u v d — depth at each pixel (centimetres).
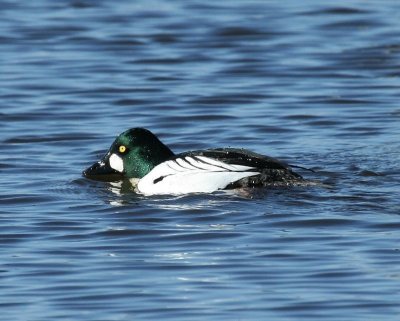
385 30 2938
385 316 1273
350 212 1638
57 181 1862
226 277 1405
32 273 1434
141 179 1811
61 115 2292
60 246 1539
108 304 1327
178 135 2155
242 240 1543
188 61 2712
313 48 2806
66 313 1303
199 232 1579
